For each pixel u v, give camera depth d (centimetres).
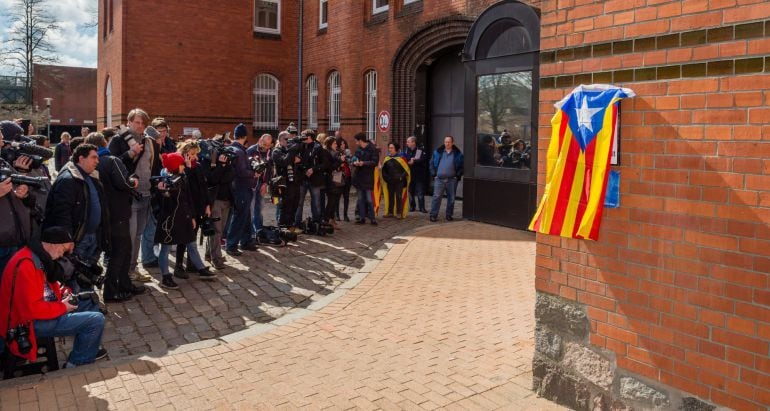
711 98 326
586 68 392
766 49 303
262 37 2103
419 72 1675
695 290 338
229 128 2064
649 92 355
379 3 1780
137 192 684
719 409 330
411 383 457
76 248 605
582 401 405
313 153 1078
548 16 416
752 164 310
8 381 455
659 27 349
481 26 1188
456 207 1518
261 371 482
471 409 415
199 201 759
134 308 669
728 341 324
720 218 325
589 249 394
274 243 998
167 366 491
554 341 421
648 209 359
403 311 642
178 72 1956
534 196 1102
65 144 1214
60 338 573
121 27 1861
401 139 1698
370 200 1217
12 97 4700
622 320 377
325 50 2009
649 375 363
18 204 473
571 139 395
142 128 749
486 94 1198
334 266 869
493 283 757
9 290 439
